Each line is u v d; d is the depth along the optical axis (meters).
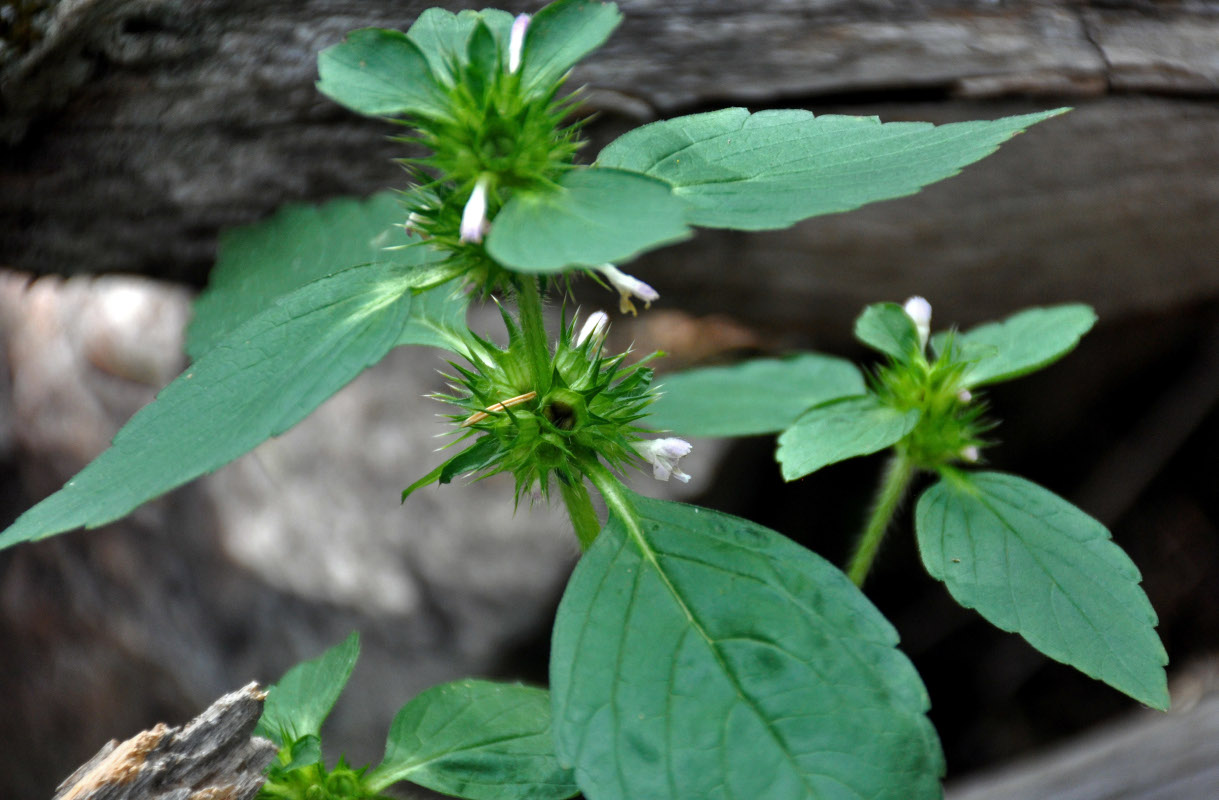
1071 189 0.72
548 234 0.42
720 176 0.45
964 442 0.51
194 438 0.43
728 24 0.59
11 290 0.99
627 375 0.48
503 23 0.46
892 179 0.44
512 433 0.47
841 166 0.45
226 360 0.44
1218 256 0.81
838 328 0.82
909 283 0.77
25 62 0.55
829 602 0.45
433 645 0.82
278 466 0.87
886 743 0.44
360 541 0.84
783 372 0.56
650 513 0.46
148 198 0.60
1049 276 0.79
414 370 0.86
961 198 0.72
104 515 0.42
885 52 0.61
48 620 0.95
